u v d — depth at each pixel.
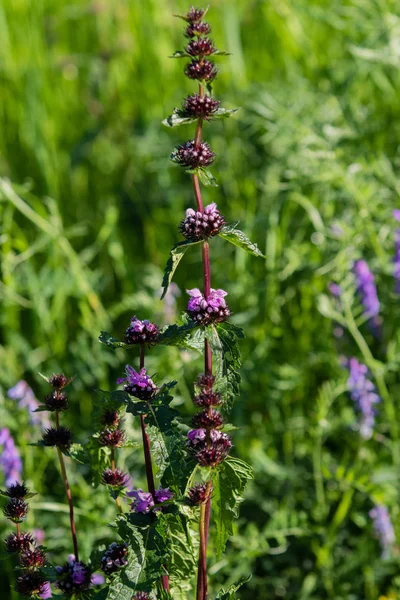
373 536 5.48
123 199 8.60
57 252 7.21
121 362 6.88
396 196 6.60
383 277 6.47
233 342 3.30
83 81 9.91
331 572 5.50
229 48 8.86
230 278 7.24
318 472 5.62
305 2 9.08
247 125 8.22
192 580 4.28
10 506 3.49
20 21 10.39
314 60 8.49
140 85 9.41
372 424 5.74
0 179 6.87
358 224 6.19
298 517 5.59
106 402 3.55
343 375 6.09
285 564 5.68
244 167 8.18
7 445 5.25
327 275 6.48
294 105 7.36
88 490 5.44
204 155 3.35
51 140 8.72
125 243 8.20
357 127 7.22
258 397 6.33
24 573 3.49
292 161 6.93
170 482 3.18
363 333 6.46
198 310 3.29
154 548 3.20
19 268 7.54
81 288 6.88
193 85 9.09
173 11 9.78
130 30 9.92
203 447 3.24
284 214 7.21
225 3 9.33
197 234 3.29
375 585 5.56
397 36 7.41
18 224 8.16
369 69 7.69
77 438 6.48
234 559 5.02
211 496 3.30
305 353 6.50
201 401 3.26
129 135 8.98
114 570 3.34
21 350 7.12
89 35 10.34
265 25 9.56
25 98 8.99
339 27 8.22
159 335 3.29
